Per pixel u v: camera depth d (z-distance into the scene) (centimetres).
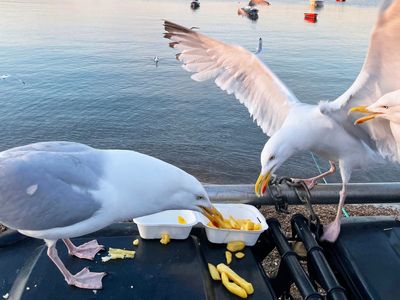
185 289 69
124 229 87
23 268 73
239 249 79
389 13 79
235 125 286
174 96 331
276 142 94
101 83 354
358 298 72
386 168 231
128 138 265
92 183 70
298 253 87
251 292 69
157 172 73
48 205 68
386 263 76
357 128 98
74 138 265
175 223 79
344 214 156
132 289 69
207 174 234
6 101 308
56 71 381
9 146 254
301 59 448
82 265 74
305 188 91
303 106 101
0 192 68
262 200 91
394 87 90
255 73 109
